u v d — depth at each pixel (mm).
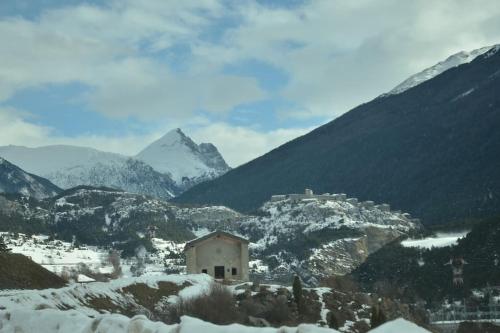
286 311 54875
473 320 101875
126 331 13047
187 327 11977
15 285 43500
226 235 91000
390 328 9383
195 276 61719
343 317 58906
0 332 15438
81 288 42281
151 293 51062
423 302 121062
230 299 50875
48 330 15016
